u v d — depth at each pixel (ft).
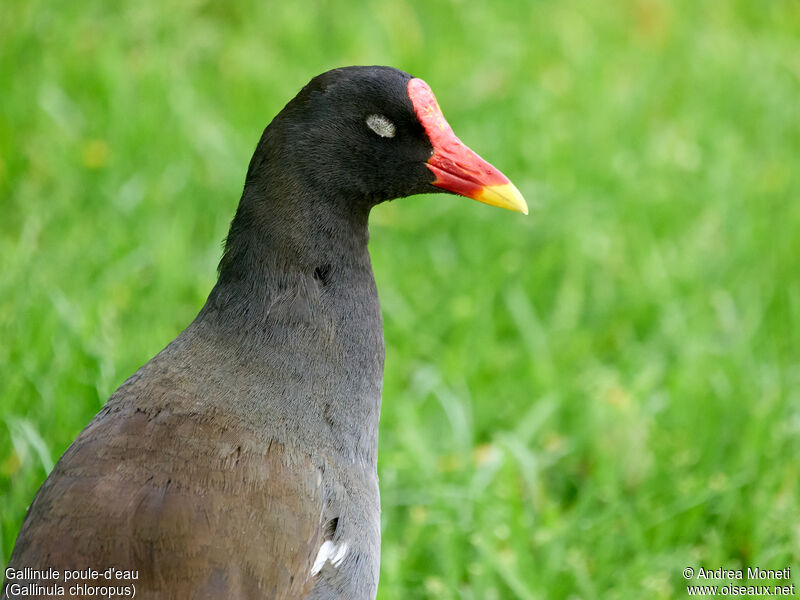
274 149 22.11
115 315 32.78
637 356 35.12
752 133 48.16
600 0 55.36
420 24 51.39
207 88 45.96
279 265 21.79
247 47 48.01
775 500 29.60
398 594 26.35
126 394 20.95
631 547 28.66
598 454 30.78
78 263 34.53
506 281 37.81
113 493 19.10
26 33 44.21
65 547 18.56
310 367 21.57
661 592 26.73
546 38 51.42
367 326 22.54
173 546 18.74
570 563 27.43
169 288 34.73
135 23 47.39
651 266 38.24
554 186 41.57
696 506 29.40
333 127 22.20
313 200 22.11
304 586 19.88
